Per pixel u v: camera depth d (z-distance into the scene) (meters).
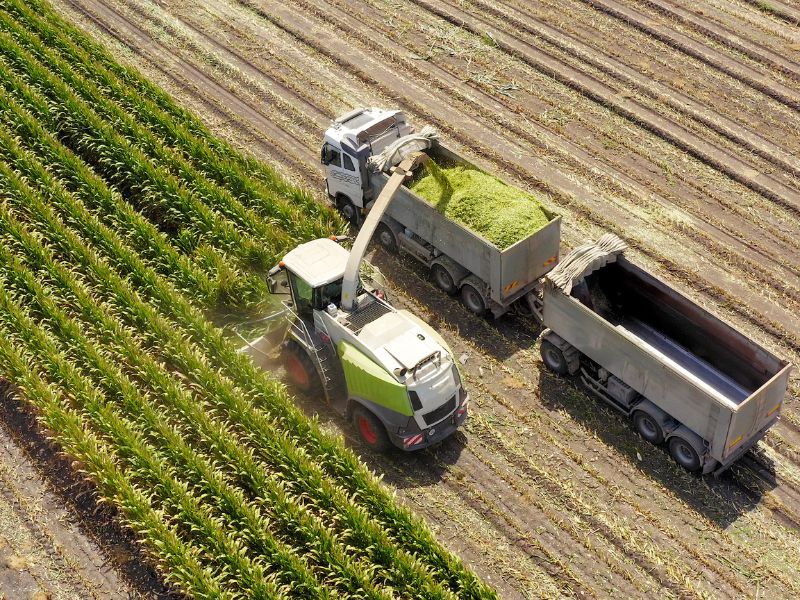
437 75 30.31
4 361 19.77
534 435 19.44
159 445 18.59
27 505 18.17
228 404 19.00
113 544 17.50
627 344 18.14
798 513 17.80
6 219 23.06
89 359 19.88
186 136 26.27
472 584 16.03
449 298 22.80
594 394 20.14
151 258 23.22
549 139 27.55
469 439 19.42
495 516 17.94
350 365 18.27
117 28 32.91
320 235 23.33
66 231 23.05
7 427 19.56
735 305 22.30
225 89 30.11
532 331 21.88
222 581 16.48
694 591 16.55
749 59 30.31
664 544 17.33
